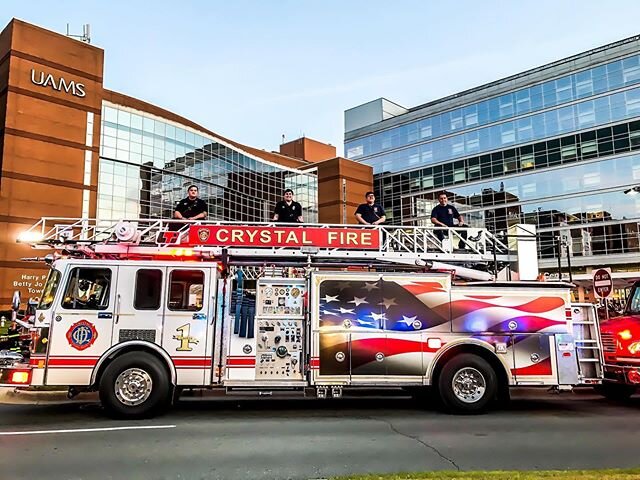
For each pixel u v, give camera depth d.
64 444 6.33
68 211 34.19
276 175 56.22
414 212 58.91
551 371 8.66
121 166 39.47
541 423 7.70
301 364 8.51
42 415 8.27
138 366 7.92
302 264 9.78
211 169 47.56
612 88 45.66
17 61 32.84
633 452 5.96
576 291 10.61
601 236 45.09
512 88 52.28
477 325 8.66
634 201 43.62
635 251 43.09
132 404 7.87
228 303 8.42
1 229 31.31
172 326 8.16
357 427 7.37
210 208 46.97
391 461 5.58
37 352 7.86
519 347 8.67
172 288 8.31
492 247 11.52
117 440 6.54
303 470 5.26
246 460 5.63
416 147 59.59
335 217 58.09
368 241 10.73
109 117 39.00
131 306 8.14
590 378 8.81
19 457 5.74
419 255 10.73
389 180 61.66
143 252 8.91
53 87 34.31
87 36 38.38
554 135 48.91
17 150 32.38
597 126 46.22
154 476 5.09
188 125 47.41
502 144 52.47
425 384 8.46
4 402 9.65
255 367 8.33
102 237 12.28
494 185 52.59
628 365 8.99
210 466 5.41
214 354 8.21
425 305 8.64
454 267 10.22
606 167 45.41
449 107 57.12
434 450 6.05
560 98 48.84
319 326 8.44
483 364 8.46
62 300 8.02
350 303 8.55
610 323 9.57
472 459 5.66
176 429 7.19
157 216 41.47
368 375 8.39
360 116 65.88
